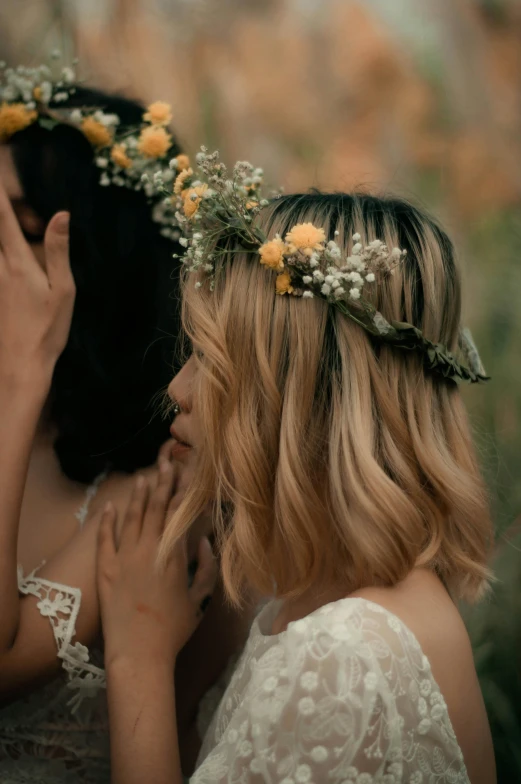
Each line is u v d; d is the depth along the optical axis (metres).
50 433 1.26
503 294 2.06
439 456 0.99
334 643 0.82
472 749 0.91
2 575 1.01
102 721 1.17
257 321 1.00
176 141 1.48
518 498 1.79
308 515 0.96
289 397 0.98
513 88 2.45
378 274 0.98
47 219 1.28
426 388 1.01
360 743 0.78
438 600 0.94
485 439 1.85
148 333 1.32
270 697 0.82
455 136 2.45
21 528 1.20
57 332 1.11
